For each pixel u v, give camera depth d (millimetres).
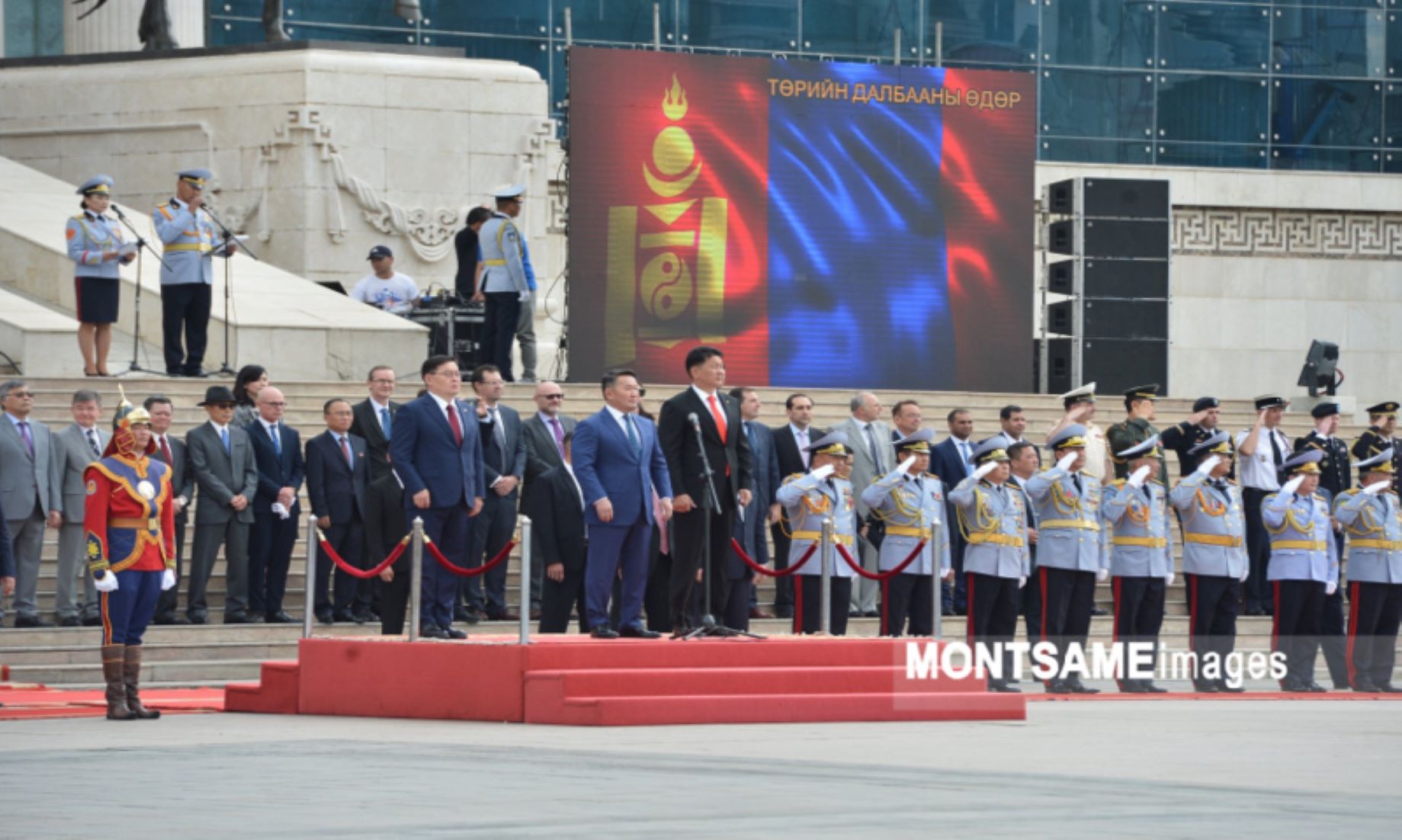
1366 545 34938
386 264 47688
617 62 46719
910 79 48469
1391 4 66500
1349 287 65125
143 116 53219
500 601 33750
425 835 13984
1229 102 65500
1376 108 66562
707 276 47125
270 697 26609
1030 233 49062
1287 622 34438
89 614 32375
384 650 25734
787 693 25281
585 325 46375
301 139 51688
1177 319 63812
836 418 44562
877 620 35438
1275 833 14766
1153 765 20438
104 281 39750
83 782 17516
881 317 48125
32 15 64188
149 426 25453
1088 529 32562
